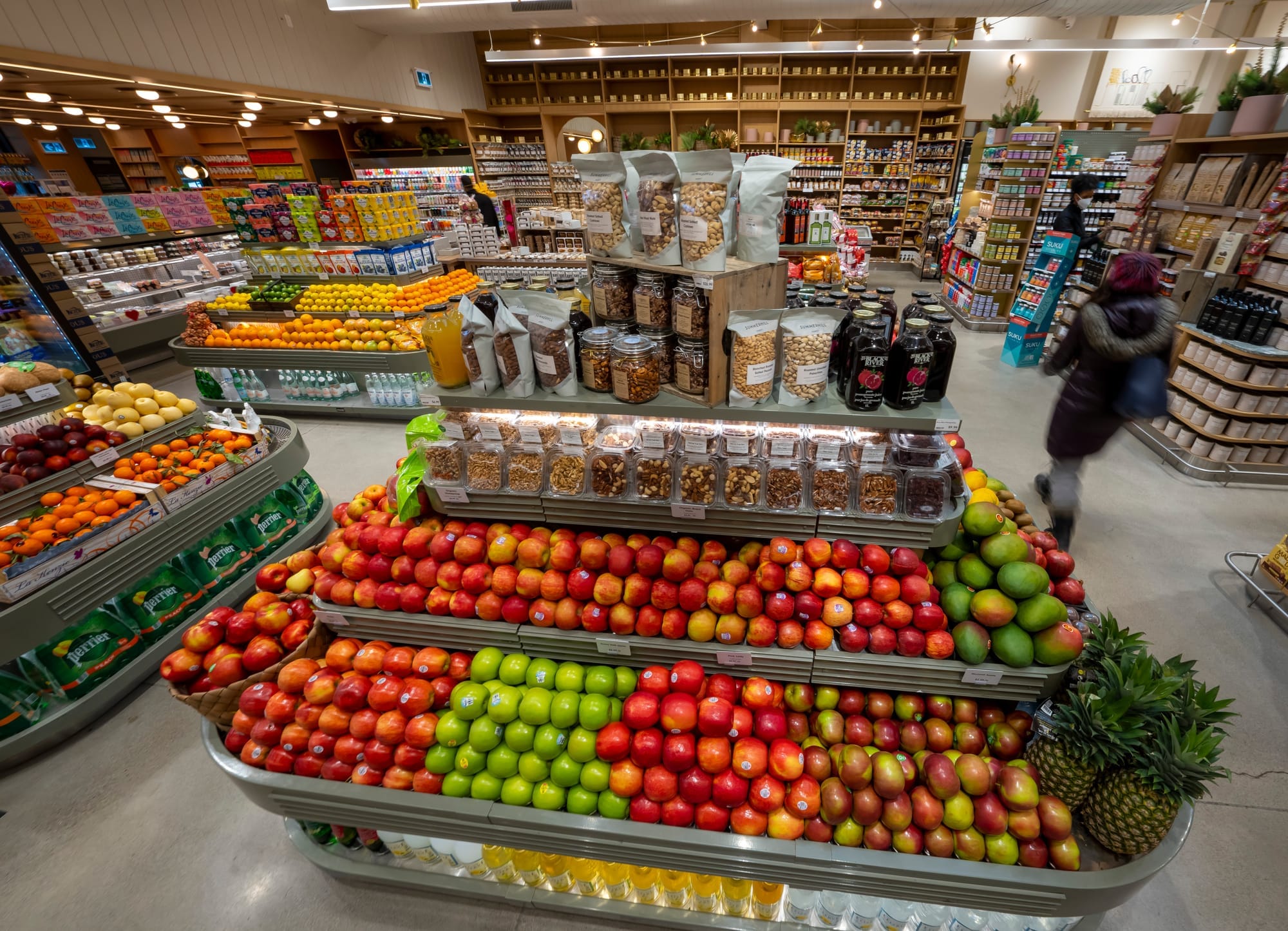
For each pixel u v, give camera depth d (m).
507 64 11.78
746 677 1.80
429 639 1.96
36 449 2.89
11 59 4.83
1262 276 4.05
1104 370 2.91
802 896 1.75
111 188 11.90
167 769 2.45
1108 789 1.48
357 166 11.23
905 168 11.34
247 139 11.62
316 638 2.05
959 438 2.44
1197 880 1.94
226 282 8.34
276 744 1.86
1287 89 4.30
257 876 2.07
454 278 6.44
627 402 1.69
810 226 4.20
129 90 6.51
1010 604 1.60
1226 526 3.66
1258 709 2.50
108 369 5.96
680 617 1.76
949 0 7.93
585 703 1.71
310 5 7.92
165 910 1.99
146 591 2.88
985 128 8.88
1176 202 5.10
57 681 2.57
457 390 1.85
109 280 7.42
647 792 1.62
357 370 5.24
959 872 1.47
